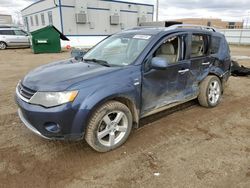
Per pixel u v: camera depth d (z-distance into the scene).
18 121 4.17
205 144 3.44
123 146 3.35
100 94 2.90
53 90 2.77
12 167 2.85
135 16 27.59
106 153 3.18
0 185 2.54
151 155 3.14
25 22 34.75
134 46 3.74
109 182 2.61
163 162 2.98
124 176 2.71
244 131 3.89
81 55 4.36
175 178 2.68
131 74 3.28
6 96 5.72
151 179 2.66
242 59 13.50
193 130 3.89
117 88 3.06
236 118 4.43
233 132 3.85
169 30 3.96
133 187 2.54
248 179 2.67
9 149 3.24
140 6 27.66
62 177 2.69
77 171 2.79
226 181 2.64
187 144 3.44
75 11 22.89
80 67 3.41
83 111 2.80
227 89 6.58
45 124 2.82
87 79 2.93
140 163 2.96
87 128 2.96
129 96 3.24
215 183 2.60
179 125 4.08
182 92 4.23
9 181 2.61
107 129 3.15
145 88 3.49
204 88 4.68
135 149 3.28
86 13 23.48
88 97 2.83
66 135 2.86
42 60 12.72
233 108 4.98
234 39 28.67
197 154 3.17
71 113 2.77
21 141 3.46
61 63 3.84
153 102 3.70
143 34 3.94
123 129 3.31
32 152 3.18
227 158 3.08
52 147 3.31
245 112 4.75
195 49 4.39
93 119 2.95
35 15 29.17
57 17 22.92
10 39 18.22
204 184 2.59
